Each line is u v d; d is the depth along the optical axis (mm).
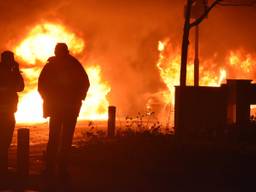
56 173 22750
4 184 20391
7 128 22766
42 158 26969
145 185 20188
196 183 20641
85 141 31031
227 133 30312
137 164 23828
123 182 20734
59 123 22203
